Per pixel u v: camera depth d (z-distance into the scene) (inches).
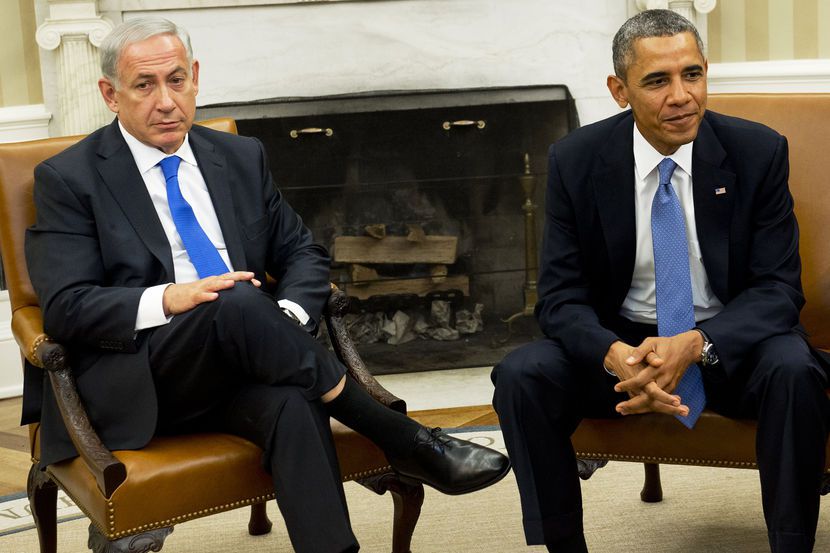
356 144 165.6
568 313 89.4
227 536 111.3
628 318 93.1
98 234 92.4
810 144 99.0
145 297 86.7
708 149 89.0
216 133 101.5
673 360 82.0
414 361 170.6
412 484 94.6
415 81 167.0
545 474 85.6
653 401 82.0
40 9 161.8
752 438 84.6
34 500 97.2
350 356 98.0
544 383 85.7
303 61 165.3
